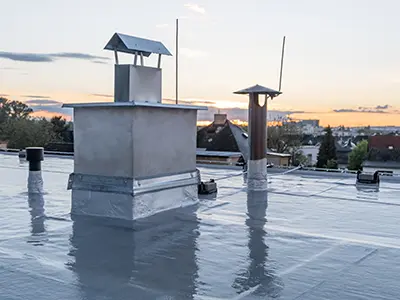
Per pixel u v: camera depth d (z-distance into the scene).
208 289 3.51
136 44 6.43
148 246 4.75
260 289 3.50
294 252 4.54
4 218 6.14
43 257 4.34
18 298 3.29
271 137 42.03
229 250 4.61
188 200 7.20
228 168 13.78
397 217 6.34
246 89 8.80
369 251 4.58
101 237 5.11
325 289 3.51
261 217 6.29
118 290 3.48
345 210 6.88
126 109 6.04
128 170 6.11
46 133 48.50
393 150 48.53
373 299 3.32
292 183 10.11
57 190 8.84
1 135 48.84
